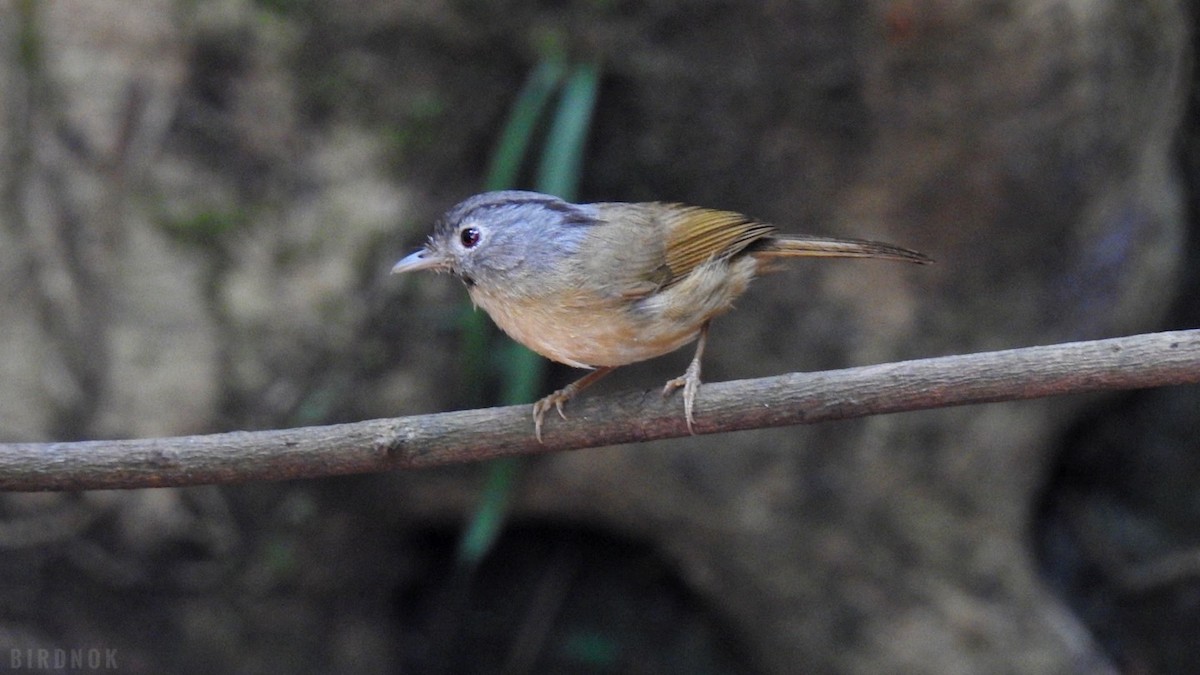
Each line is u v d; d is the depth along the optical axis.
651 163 11.51
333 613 12.48
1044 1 10.35
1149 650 13.68
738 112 11.20
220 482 6.96
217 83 11.24
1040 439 11.99
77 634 11.68
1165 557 13.65
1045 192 11.11
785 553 12.14
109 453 6.84
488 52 11.30
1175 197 12.27
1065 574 13.79
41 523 11.41
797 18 10.81
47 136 11.24
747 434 11.86
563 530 13.71
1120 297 11.63
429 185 11.53
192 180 11.28
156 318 11.30
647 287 7.81
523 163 11.54
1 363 11.29
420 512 12.30
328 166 11.38
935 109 10.84
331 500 11.89
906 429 11.77
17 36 11.16
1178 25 11.60
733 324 11.73
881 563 12.09
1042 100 10.72
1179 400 13.70
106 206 11.27
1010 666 11.98
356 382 11.45
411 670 13.62
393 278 11.38
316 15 11.16
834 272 11.57
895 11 10.51
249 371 11.34
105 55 11.16
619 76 11.21
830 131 11.12
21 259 11.32
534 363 10.85
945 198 11.20
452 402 11.59
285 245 11.37
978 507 11.98
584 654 13.85
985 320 11.60
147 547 11.62
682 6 10.97
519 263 7.80
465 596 13.71
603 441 7.17
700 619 13.80
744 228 8.31
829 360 11.74
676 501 12.13
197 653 11.91
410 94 11.36
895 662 12.14
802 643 12.38
